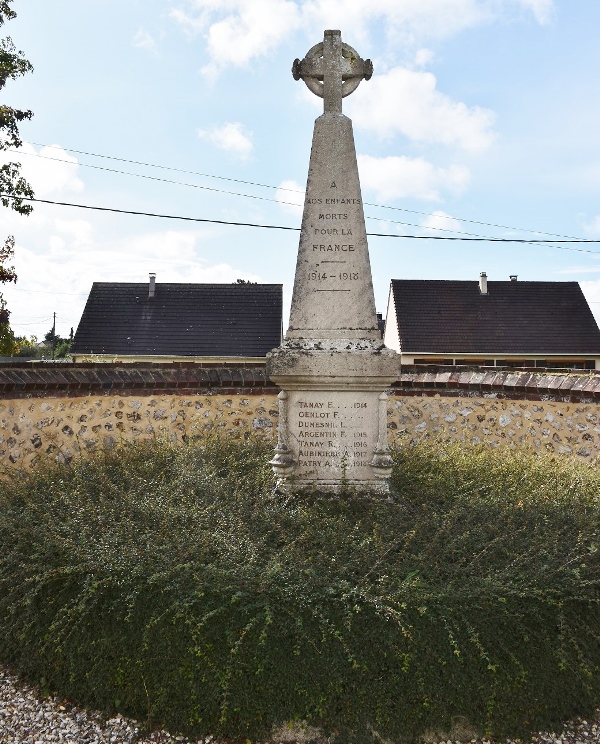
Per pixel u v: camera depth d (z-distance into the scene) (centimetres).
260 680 393
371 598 421
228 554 473
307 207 638
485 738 392
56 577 464
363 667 393
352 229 636
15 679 452
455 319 3025
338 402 628
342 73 652
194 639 403
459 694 395
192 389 963
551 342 2945
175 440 938
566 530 545
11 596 474
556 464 787
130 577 444
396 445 845
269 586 433
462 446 898
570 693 412
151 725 400
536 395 938
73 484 665
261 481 652
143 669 409
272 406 972
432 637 406
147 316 2848
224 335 2786
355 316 632
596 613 439
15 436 880
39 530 527
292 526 547
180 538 496
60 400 915
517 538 522
